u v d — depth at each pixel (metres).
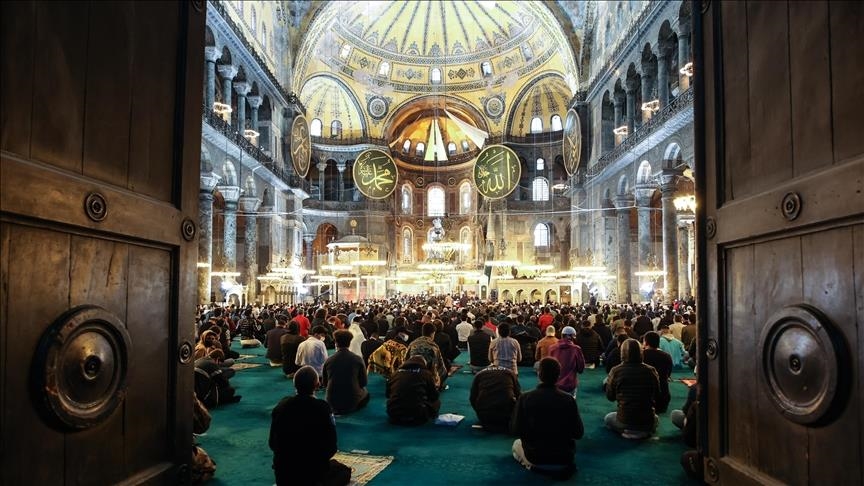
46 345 2.20
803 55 2.60
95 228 2.45
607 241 30.17
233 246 26.09
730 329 3.25
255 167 28.33
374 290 44.66
